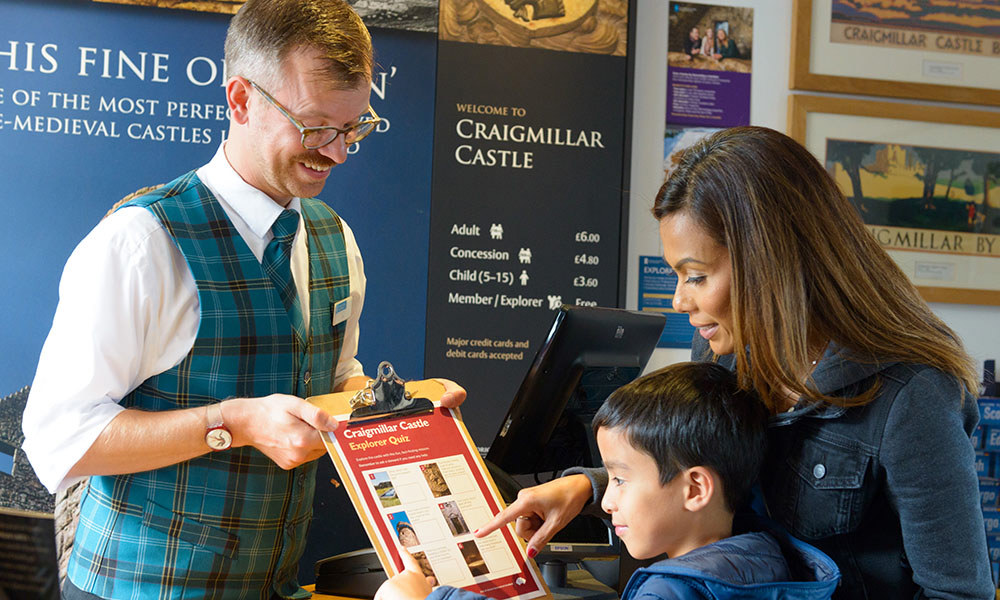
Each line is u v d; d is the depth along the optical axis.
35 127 2.64
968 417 1.23
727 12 3.11
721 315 1.29
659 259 3.07
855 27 3.17
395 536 1.31
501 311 2.92
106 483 1.48
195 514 1.47
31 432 1.41
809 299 1.20
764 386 1.27
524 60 2.94
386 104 2.85
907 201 3.21
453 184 2.90
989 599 1.14
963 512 1.12
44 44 2.65
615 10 2.99
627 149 3.00
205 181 1.56
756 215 1.19
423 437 1.45
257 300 1.51
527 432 1.78
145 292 1.41
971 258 3.26
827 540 1.25
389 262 2.86
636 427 1.29
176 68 2.73
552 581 1.76
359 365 1.90
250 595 1.55
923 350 1.18
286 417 1.35
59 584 2.59
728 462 1.25
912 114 3.21
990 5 3.26
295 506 1.60
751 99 3.13
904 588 1.22
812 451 1.25
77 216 2.67
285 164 1.49
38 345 2.63
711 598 1.09
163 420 1.38
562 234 2.96
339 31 1.45
